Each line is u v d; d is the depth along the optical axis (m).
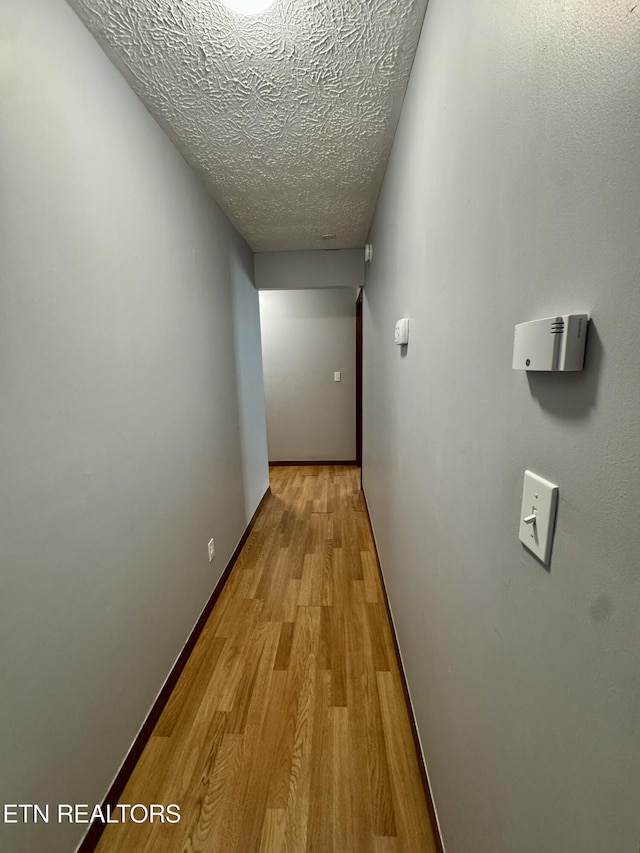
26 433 0.74
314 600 1.89
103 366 0.99
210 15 0.88
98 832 0.94
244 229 2.42
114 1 0.85
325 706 1.29
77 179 0.89
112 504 1.03
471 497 0.66
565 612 0.39
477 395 0.63
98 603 0.96
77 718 0.88
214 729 1.22
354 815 0.97
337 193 1.90
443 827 0.85
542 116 0.41
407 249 1.18
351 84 1.12
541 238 0.42
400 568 1.41
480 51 0.57
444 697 0.84
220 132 1.36
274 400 4.31
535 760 0.46
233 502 2.27
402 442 1.35
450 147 0.73
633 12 0.27
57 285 0.83
